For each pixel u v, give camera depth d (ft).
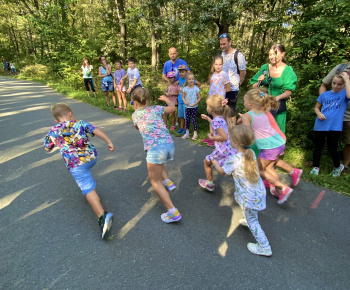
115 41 52.60
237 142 7.80
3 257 7.39
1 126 19.56
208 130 18.67
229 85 14.11
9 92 36.76
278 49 11.57
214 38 37.22
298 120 16.06
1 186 11.16
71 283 6.62
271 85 12.30
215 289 6.54
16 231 8.45
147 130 8.72
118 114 23.75
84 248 7.79
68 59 56.34
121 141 16.75
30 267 7.07
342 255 7.78
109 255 7.55
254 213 7.72
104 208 9.77
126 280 6.73
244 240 8.28
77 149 8.36
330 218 9.43
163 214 9.21
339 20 17.89
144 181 11.75
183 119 17.80
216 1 32.68
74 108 26.04
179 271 7.06
